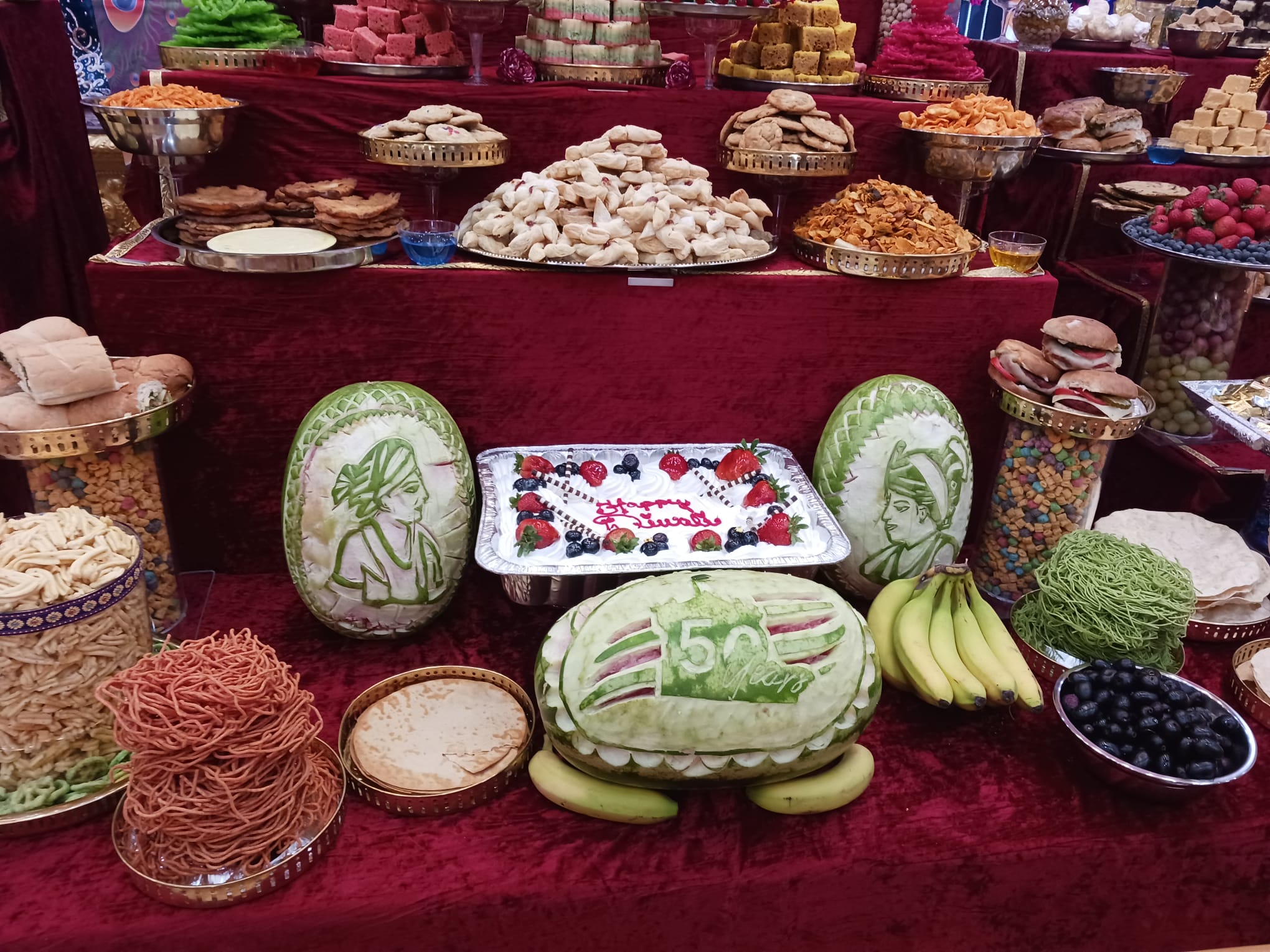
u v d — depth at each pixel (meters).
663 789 1.69
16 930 1.46
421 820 1.70
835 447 2.25
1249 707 2.05
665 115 2.64
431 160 2.26
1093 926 1.85
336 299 2.19
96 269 2.07
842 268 2.34
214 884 1.49
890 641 2.05
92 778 1.69
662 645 1.63
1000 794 1.84
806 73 2.84
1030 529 2.36
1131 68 3.46
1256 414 2.34
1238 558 2.38
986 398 2.59
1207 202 2.73
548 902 1.60
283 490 2.06
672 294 2.31
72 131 3.14
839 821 1.76
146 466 2.02
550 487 2.20
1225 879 1.85
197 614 2.26
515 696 1.96
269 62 2.46
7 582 1.53
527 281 2.24
